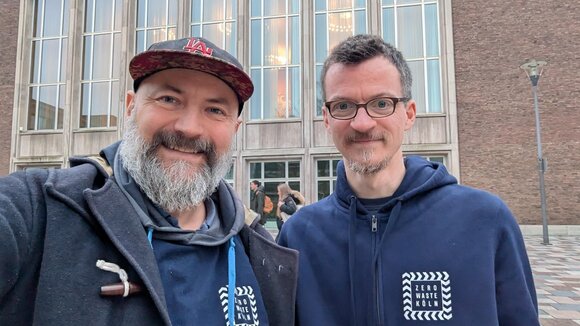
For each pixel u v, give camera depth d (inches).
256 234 25.6
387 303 24.6
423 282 24.5
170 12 270.8
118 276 18.3
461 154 224.7
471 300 23.8
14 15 290.0
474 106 225.5
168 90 22.3
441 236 25.3
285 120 246.7
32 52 288.5
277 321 24.2
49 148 276.5
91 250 18.1
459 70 229.3
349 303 25.5
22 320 16.8
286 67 252.5
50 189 18.1
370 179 26.6
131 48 271.0
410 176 27.1
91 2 283.4
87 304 17.2
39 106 284.7
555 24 220.8
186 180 22.1
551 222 211.8
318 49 249.3
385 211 26.6
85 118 277.3
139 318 18.2
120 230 19.1
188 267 21.0
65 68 283.0
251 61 255.8
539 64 184.1
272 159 248.1
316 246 27.3
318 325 25.3
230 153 24.6
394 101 25.9
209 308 20.9
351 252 26.0
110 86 275.7
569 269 117.5
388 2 244.2
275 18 255.8
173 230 21.3
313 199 239.0
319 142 242.1
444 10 234.1
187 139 22.3
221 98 23.2
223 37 261.9
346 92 25.8
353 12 247.8
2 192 17.6
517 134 219.3
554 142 215.5
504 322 24.9
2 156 281.0
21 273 17.1
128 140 22.6
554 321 70.2
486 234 25.1
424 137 230.5
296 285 25.9
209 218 24.4
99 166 21.0
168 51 21.3
